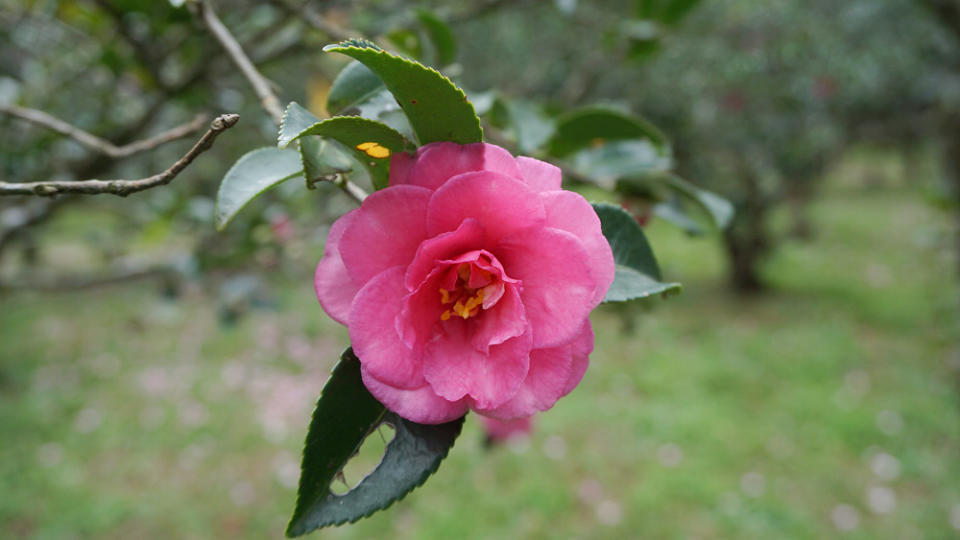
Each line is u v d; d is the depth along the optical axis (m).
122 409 5.34
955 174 5.04
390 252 0.59
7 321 7.32
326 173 0.70
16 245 2.56
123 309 7.71
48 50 2.04
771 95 6.12
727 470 4.34
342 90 0.78
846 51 5.86
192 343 6.72
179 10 1.37
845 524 3.82
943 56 5.67
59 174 1.80
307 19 1.34
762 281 8.41
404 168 0.60
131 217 2.63
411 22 1.72
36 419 5.10
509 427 1.91
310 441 0.59
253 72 0.90
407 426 0.62
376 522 3.89
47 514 3.94
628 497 4.09
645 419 5.02
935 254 9.49
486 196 0.57
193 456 4.68
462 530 3.79
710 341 6.71
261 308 2.49
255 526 3.95
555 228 0.59
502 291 0.59
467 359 0.60
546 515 3.92
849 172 20.50
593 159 1.23
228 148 2.51
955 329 6.46
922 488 4.12
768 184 7.46
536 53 4.84
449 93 0.59
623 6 3.07
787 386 5.62
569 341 0.58
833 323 7.16
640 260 0.75
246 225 2.30
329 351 6.65
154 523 3.93
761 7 5.85
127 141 1.65
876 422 4.87
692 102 5.90
